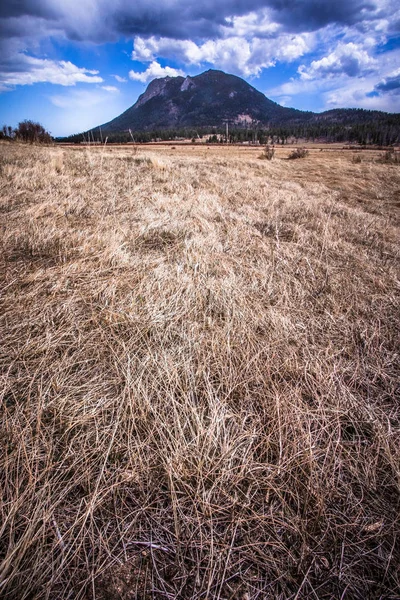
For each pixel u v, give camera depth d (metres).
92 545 1.02
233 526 1.09
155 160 8.15
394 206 6.57
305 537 1.06
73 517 1.08
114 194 4.62
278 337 1.95
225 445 1.30
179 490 1.17
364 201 6.95
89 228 3.25
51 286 2.25
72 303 2.10
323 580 0.98
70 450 1.25
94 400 1.48
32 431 1.31
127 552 1.02
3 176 4.97
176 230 3.41
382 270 2.99
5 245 2.71
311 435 1.39
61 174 5.75
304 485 1.20
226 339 1.88
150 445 1.31
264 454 1.32
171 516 1.11
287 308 2.27
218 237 3.39
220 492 1.17
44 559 0.97
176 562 0.99
